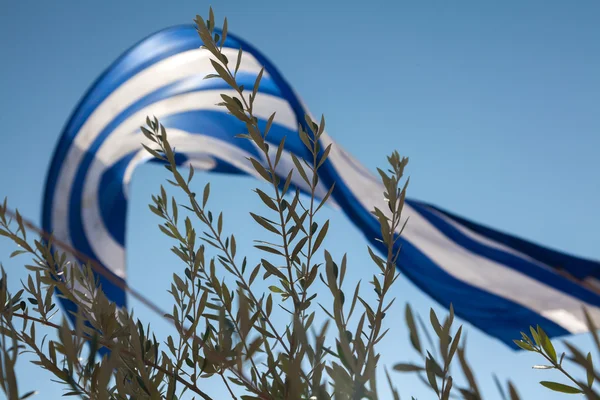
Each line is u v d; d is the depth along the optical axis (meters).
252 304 0.76
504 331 8.11
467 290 8.52
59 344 0.61
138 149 8.38
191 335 0.72
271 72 8.52
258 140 0.69
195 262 0.82
